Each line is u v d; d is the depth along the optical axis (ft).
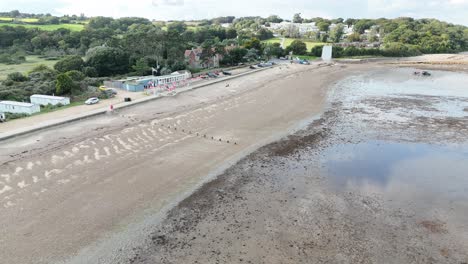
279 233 69.77
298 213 77.51
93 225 71.97
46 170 97.60
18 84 200.95
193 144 121.80
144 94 200.23
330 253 63.67
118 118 151.74
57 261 60.85
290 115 160.76
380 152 116.37
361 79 275.39
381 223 74.02
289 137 130.41
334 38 625.82
